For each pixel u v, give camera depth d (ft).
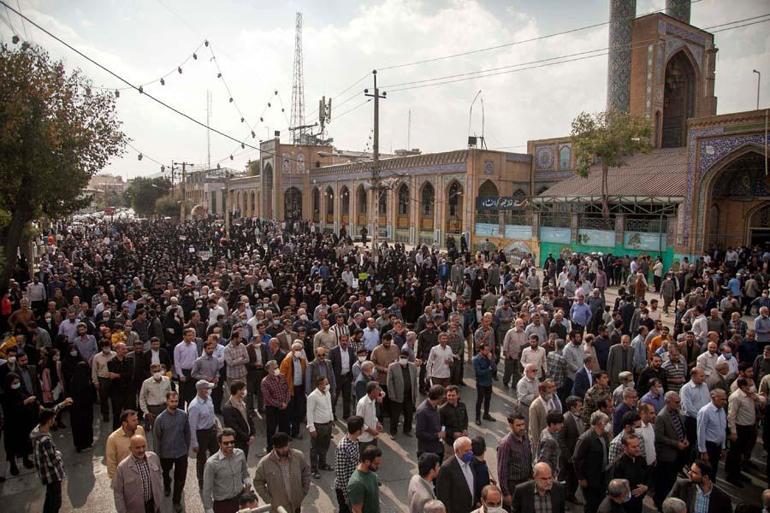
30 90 44.73
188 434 22.81
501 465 19.93
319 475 25.64
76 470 26.40
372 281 56.54
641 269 70.85
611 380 31.30
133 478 18.74
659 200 79.61
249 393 32.45
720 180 77.61
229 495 18.95
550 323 39.78
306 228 141.79
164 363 31.63
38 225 92.63
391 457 27.68
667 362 29.32
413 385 30.09
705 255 70.95
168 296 45.32
